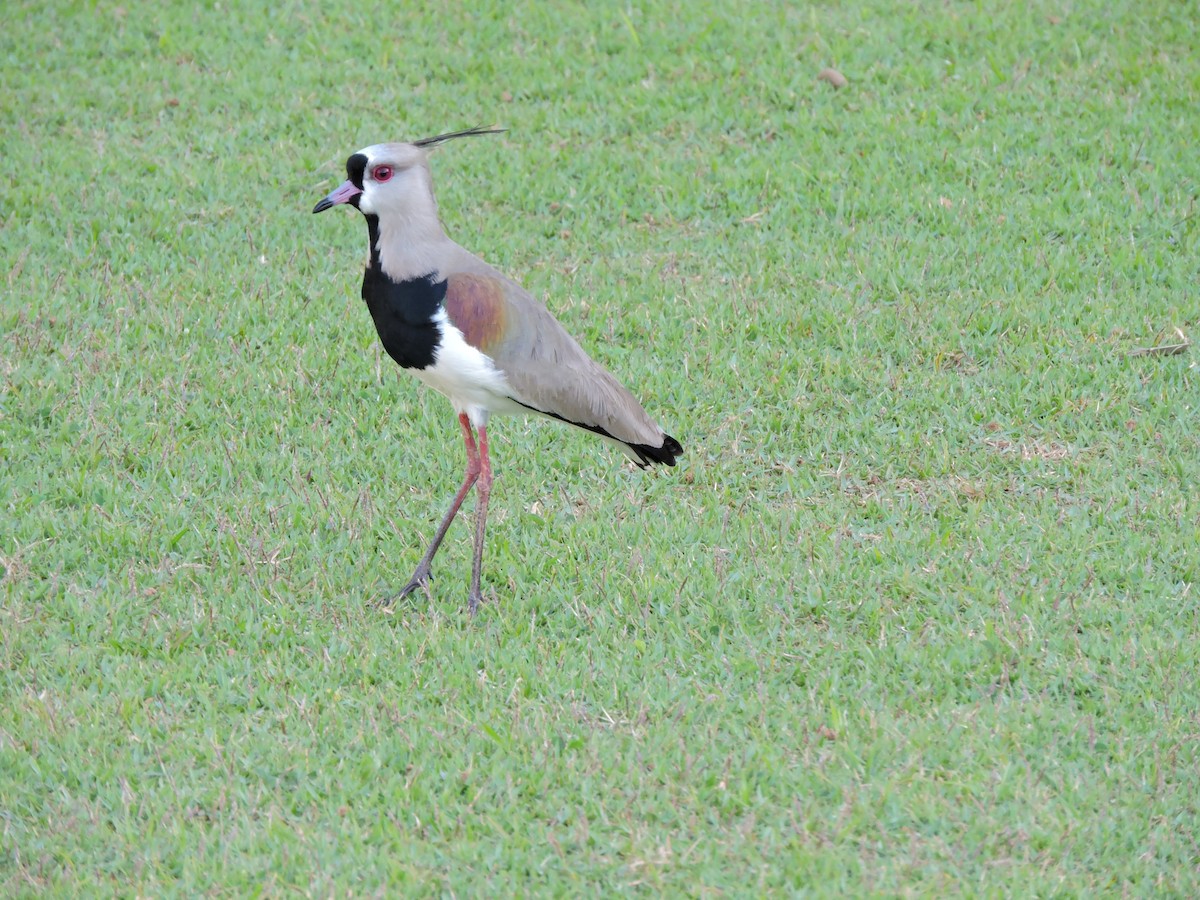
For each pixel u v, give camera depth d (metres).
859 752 9.46
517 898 8.30
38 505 11.92
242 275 15.38
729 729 9.70
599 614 10.87
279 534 11.77
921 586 11.20
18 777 9.15
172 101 18.39
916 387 13.76
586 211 16.59
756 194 16.91
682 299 15.07
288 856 8.49
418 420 13.39
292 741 9.52
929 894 8.30
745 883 8.43
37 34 19.70
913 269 15.46
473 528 12.04
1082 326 14.55
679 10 20.39
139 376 13.66
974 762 9.33
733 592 11.14
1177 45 19.50
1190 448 12.85
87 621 10.62
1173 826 8.91
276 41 19.73
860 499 12.41
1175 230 16.09
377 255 10.86
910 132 17.88
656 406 13.53
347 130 17.91
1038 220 16.22
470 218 16.41
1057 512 12.14
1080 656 10.37
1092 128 17.77
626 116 18.19
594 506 12.29
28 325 14.24
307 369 13.93
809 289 15.25
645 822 8.91
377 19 20.28
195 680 10.12
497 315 10.72
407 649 10.54
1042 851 8.68
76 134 17.73
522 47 19.70
